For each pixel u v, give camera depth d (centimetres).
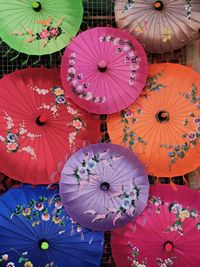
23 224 302
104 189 303
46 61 364
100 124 348
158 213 314
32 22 314
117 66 314
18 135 308
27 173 308
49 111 314
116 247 315
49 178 309
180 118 322
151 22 323
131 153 308
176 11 325
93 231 309
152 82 326
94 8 355
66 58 312
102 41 314
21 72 315
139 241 311
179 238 311
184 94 324
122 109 316
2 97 307
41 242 300
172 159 321
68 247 305
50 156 311
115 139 321
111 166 305
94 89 313
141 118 321
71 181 302
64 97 318
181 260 312
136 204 306
